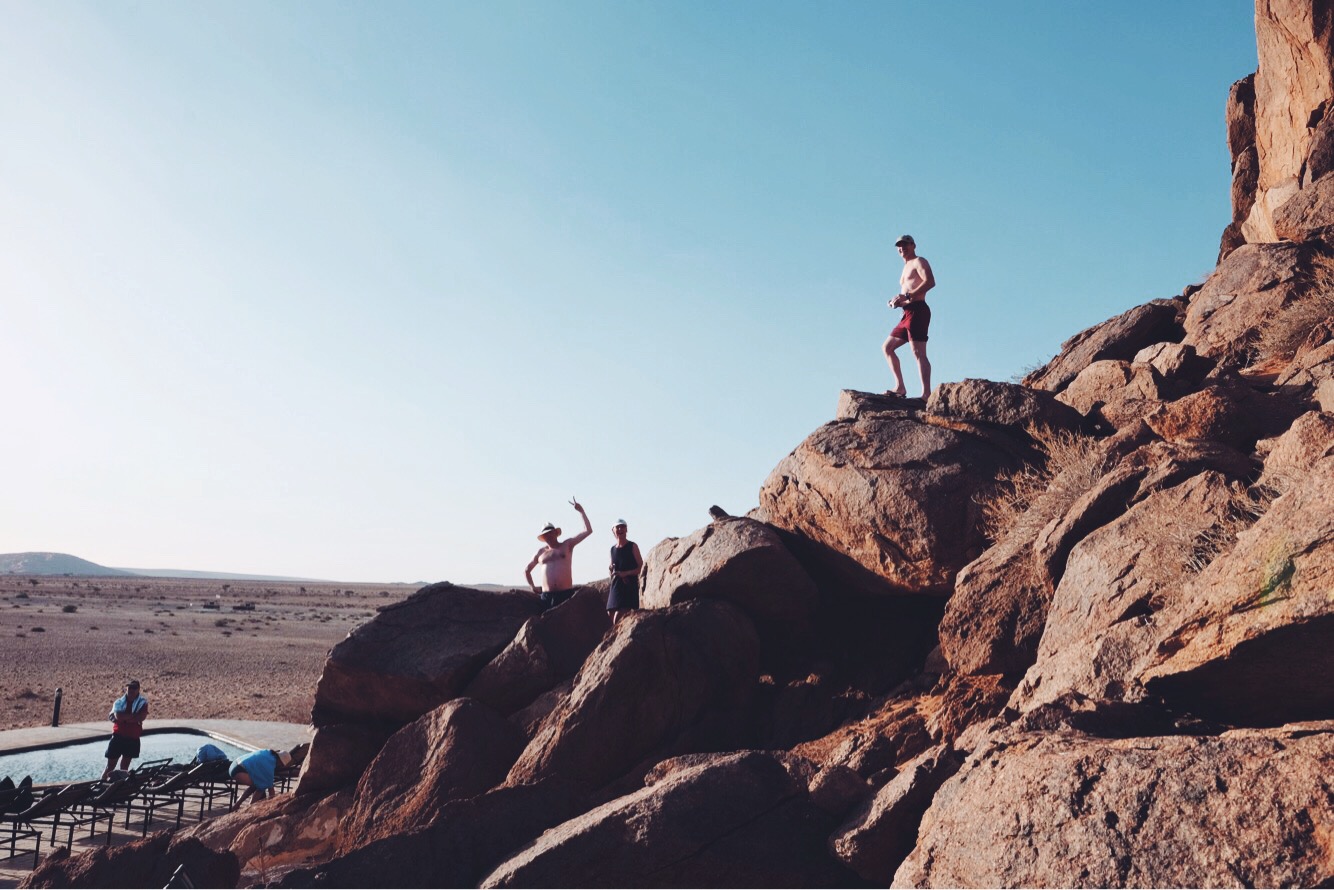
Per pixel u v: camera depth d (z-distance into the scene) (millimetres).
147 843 8305
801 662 11430
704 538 11820
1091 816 4367
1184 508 6953
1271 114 16125
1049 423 10445
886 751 8312
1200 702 5406
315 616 87688
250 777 14781
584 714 9945
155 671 39906
